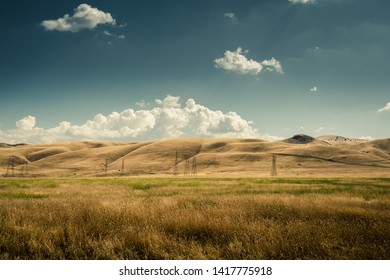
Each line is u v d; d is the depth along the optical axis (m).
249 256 5.87
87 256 6.32
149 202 13.76
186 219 8.22
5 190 24.62
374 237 6.92
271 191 22.39
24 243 6.84
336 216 9.62
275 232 7.00
